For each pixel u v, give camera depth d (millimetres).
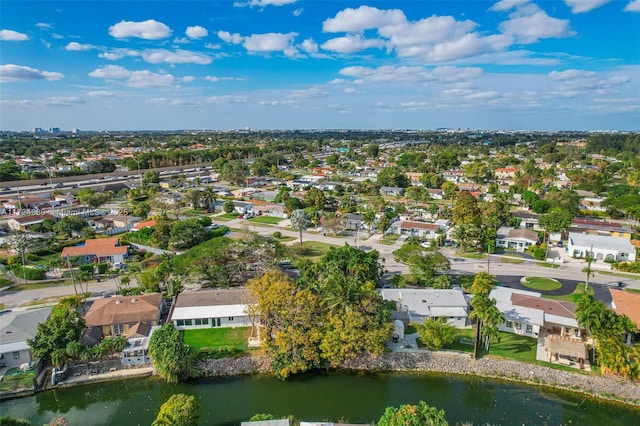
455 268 99375
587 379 56156
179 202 168625
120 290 84000
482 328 61875
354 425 47844
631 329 58219
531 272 96812
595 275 95000
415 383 57156
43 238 118875
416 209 159125
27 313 68062
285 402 53062
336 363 57969
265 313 60062
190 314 70000
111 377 57250
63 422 47188
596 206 167250
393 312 69562
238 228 137500
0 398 54000
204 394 54656
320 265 84312
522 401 53406
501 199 156250
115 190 199250
